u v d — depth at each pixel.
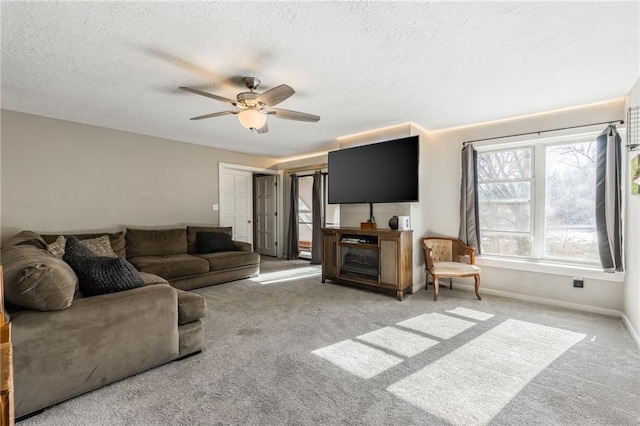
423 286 4.21
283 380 1.88
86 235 3.73
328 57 2.20
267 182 7.17
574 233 3.42
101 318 1.76
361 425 1.50
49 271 1.59
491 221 3.96
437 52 2.12
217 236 4.85
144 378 1.90
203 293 3.88
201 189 5.27
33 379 1.53
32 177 3.52
